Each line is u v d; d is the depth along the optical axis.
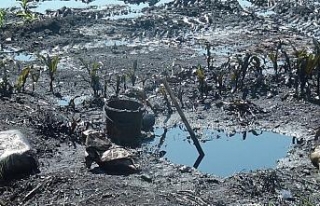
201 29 17.95
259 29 17.97
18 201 8.06
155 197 7.93
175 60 14.88
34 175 8.66
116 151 9.11
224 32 17.77
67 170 8.92
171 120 11.35
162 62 14.73
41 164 9.17
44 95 12.48
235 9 19.91
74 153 9.68
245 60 12.84
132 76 12.91
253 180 8.79
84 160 9.39
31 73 12.62
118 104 10.52
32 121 10.58
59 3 20.84
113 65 14.41
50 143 9.92
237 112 11.66
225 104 11.93
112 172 8.95
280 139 10.71
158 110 11.74
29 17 17.92
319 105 12.02
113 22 18.12
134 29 17.64
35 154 9.05
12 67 14.20
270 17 19.47
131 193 8.01
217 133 10.92
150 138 10.59
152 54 15.45
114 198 7.87
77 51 15.55
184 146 10.40
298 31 17.91
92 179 8.45
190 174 9.14
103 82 13.19
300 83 12.71
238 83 12.87
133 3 21.09
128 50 15.78
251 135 10.87
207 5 20.20
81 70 14.12
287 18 19.30
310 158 9.67
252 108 11.80
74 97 12.42
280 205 8.13
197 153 10.18
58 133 10.28
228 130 11.02
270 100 12.28
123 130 10.14
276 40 16.72
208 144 10.50
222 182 8.83
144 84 12.96
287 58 13.30
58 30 17.25
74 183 8.30
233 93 12.60
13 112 10.91
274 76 13.26
